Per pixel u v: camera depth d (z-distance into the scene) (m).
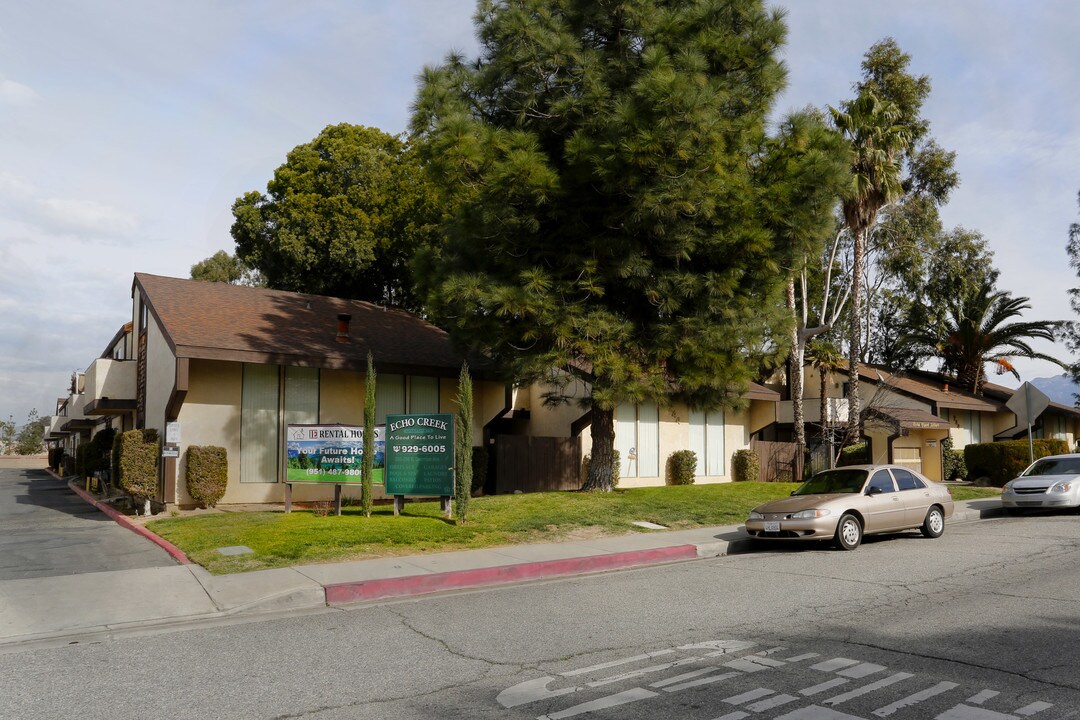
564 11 16.75
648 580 10.69
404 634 7.75
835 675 6.16
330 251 32.25
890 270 40.91
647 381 16.25
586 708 5.46
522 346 17.14
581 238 16.28
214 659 6.89
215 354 16.86
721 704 5.51
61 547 12.75
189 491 17.00
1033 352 39.19
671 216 14.69
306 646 7.32
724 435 28.27
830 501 13.41
